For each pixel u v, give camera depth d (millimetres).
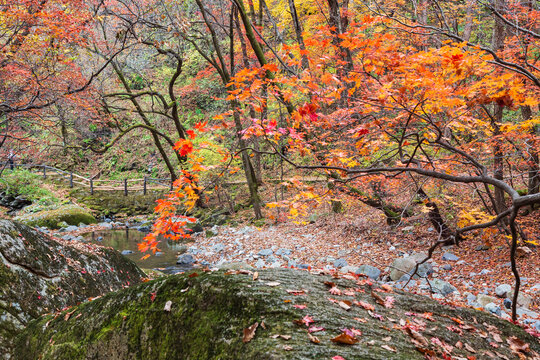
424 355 1734
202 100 22719
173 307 2113
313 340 1639
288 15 13359
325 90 2953
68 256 4754
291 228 12344
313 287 2348
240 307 1925
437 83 2488
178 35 10789
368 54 2758
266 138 2812
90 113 10531
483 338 2264
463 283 6660
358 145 3408
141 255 11203
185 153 2730
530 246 7086
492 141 4703
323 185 6824
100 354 2277
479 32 8758
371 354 1578
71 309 2869
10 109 6836
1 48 6551
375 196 7352
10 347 3150
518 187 8445
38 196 19031
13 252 3914
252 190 14555
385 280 7359
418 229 9227
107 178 23859
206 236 13430
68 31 6949
